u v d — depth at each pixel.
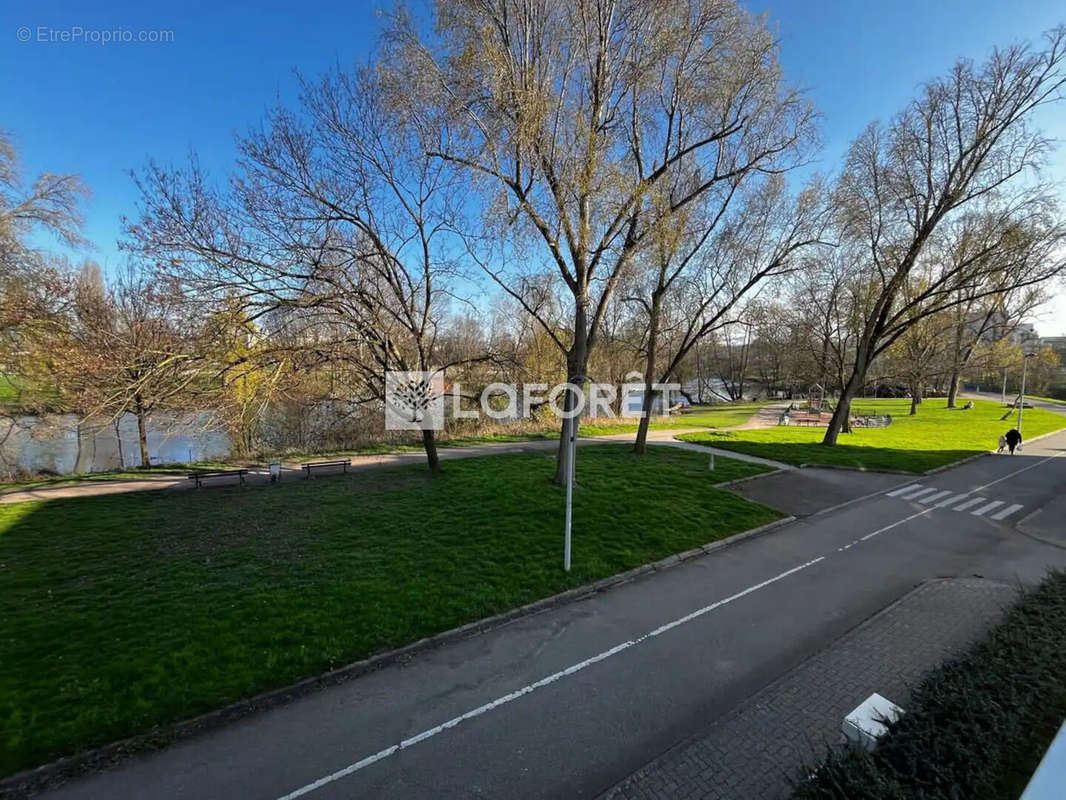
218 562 9.01
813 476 16.52
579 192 11.48
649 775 4.27
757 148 13.58
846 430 29.08
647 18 11.70
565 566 8.72
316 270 12.60
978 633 6.55
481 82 10.87
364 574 8.39
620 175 11.55
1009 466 18.94
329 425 23.78
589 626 7.04
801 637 6.69
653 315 19.42
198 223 11.25
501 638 6.71
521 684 5.67
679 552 9.82
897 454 20.55
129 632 6.48
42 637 6.35
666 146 14.84
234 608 7.16
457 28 11.19
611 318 32.00
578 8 11.41
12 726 4.77
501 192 11.44
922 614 7.20
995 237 19.66
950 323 36.34
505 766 4.44
